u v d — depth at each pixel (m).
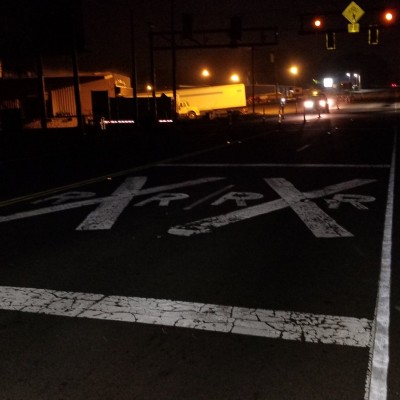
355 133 25.50
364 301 4.27
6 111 36.69
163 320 3.96
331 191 9.56
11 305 4.34
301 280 4.83
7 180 12.38
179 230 6.88
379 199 8.66
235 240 6.32
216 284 4.77
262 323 3.87
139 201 9.04
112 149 21.08
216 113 61.31
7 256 5.89
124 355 3.42
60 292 4.65
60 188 10.79
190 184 10.85
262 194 9.42
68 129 36.97
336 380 3.06
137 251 5.94
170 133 32.38
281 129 31.62
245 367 3.23
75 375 3.18
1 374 3.21
